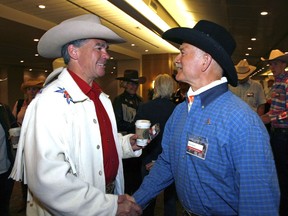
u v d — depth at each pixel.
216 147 1.06
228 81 1.24
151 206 2.53
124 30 7.08
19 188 3.96
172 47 9.90
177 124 1.30
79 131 1.20
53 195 1.02
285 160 2.80
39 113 1.10
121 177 1.47
